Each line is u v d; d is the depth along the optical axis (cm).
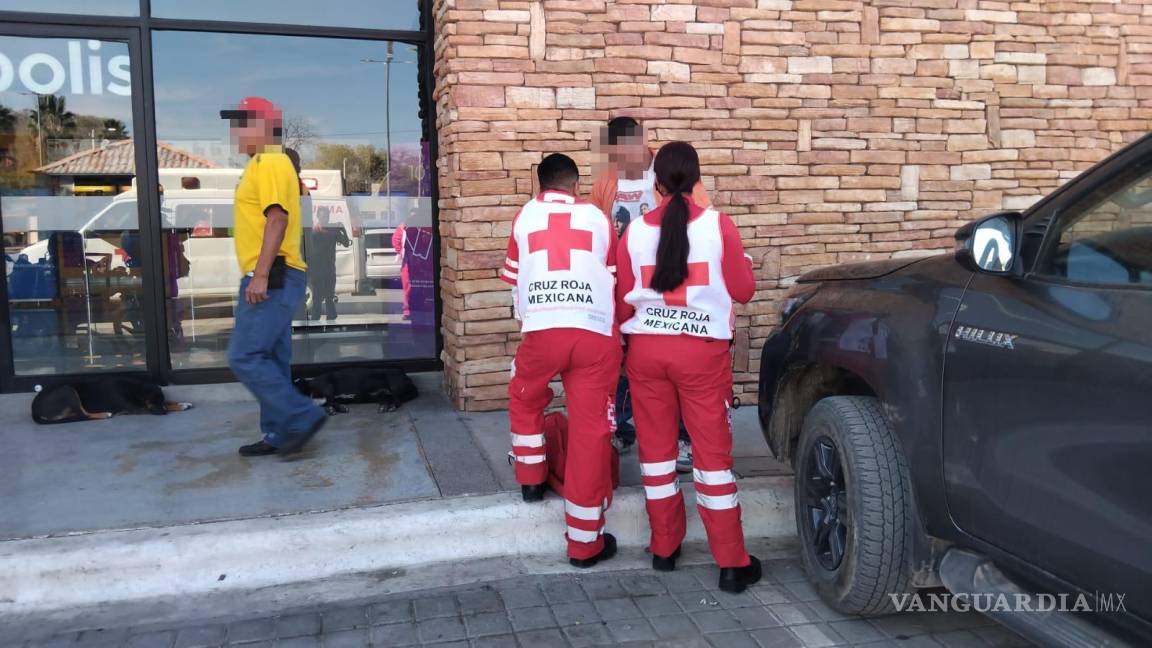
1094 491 243
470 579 386
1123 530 235
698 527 436
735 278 356
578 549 390
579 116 555
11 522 393
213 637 334
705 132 577
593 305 370
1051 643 258
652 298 361
